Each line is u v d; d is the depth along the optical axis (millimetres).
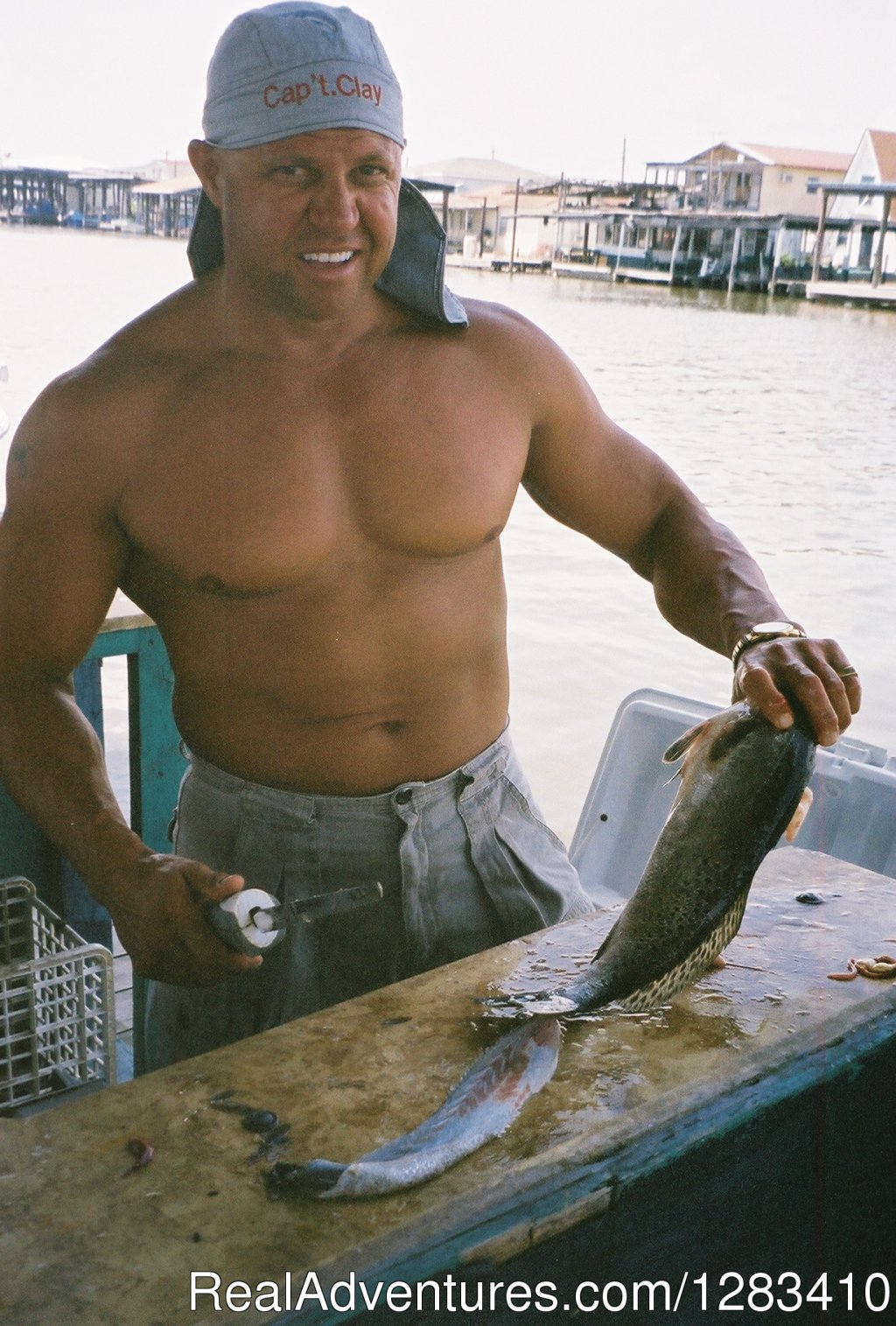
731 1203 1337
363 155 1612
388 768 1879
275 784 1875
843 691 1567
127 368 1757
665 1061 1367
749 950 1612
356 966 1940
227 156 1659
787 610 10344
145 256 57812
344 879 1899
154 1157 1211
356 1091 1313
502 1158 1209
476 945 1984
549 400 1985
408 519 1788
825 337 36469
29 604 1755
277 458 1741
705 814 1523
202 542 1743
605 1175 1208
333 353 1786
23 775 1705
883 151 54406
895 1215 1578
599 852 3174
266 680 1822
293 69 1570
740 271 60719
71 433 1730
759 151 62750
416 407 1804
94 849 1588
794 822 1565
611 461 2113
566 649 9086
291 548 1737
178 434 1741
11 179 86188
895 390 25344
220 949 1479
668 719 3096
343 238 1628
